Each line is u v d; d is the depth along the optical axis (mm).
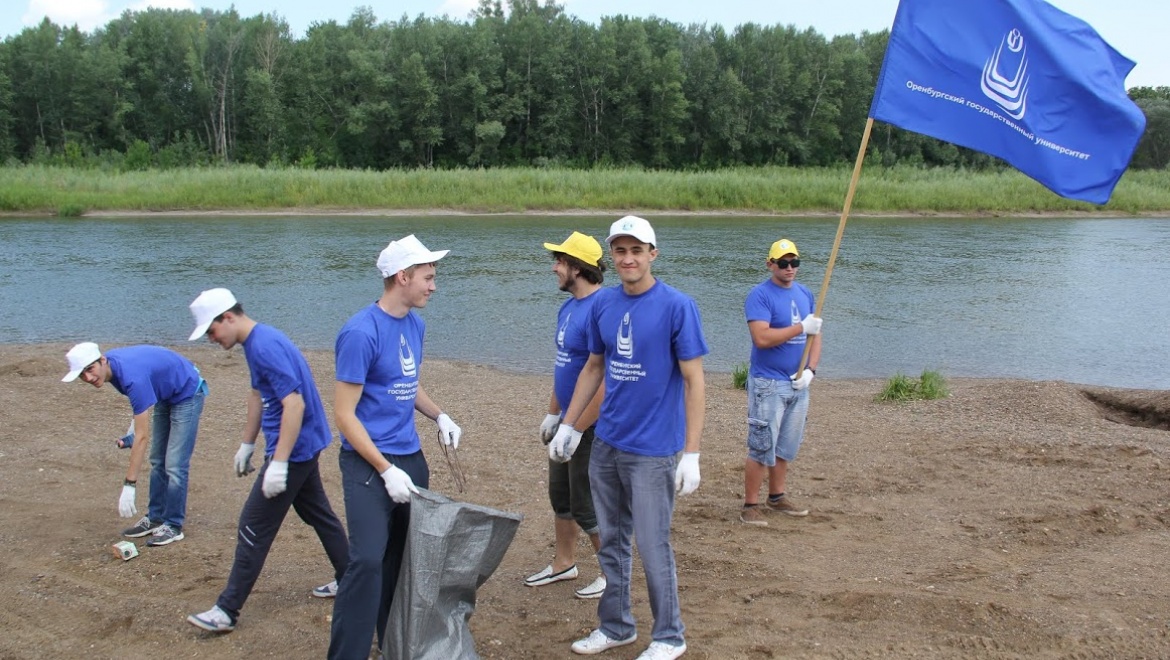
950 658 4395
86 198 39531
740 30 74500
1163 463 7598
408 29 72125
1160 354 14164
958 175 59906
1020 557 5754
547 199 44875
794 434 6398
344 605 4148
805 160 73812
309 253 26016
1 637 4660
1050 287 21609
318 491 4949
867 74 76125
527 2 77188
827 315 17438
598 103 70250
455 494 7066
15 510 6586
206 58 70562
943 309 18297
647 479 4305
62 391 10336
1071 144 5844
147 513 6266
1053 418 9422
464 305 17875
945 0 6066
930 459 7906
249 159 68062
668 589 4328
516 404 10188
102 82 68375
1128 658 4387
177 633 4719
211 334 4621
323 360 12805
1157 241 34406
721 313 17234
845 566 5625
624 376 4324
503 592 5266
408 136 69250
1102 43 5895
